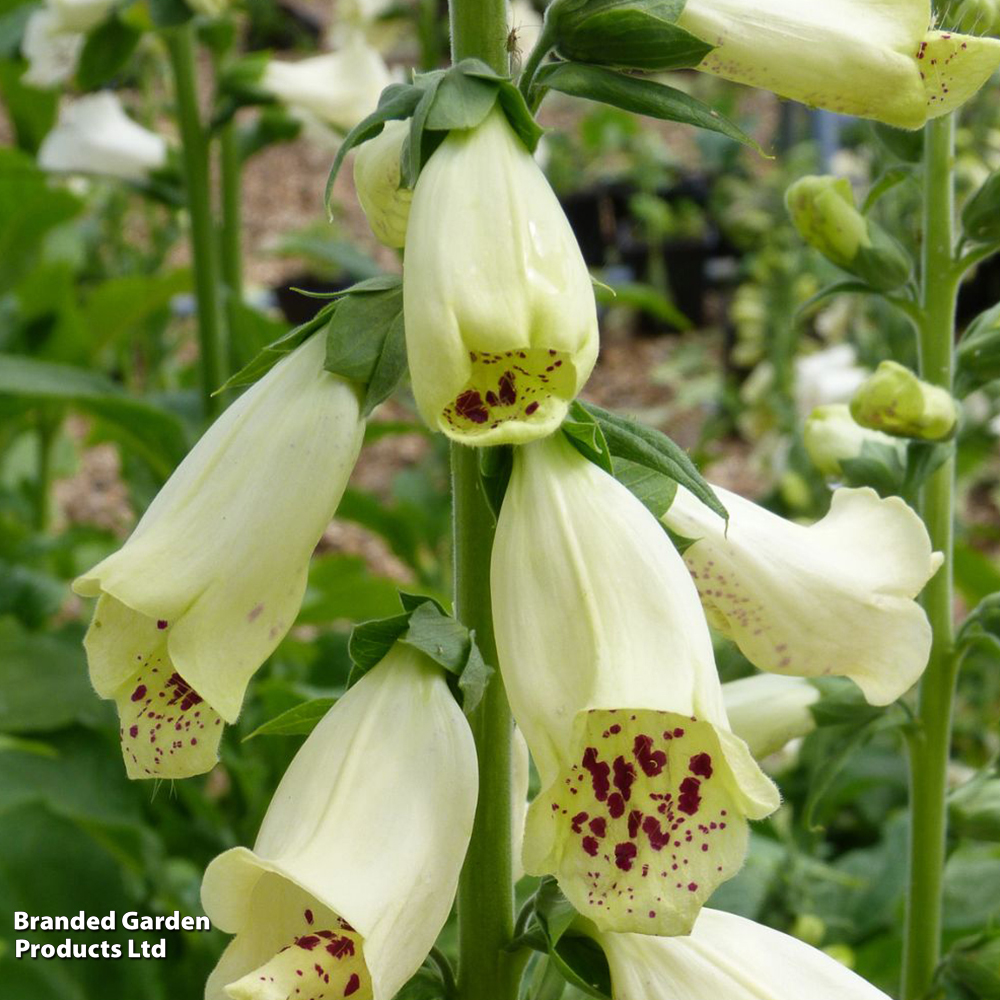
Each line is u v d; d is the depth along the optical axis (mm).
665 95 259
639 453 260
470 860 282
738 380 1347
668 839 239
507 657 249
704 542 291
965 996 364
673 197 1556
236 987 237
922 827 377
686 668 242
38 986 477
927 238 371
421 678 262
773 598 291
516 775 305
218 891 244
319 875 244
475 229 239
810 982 271
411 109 253
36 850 501
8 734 533
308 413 260
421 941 251
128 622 261
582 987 270
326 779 256
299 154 1869
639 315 1599
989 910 455
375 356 260
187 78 564
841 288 377
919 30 263
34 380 557
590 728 247
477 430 234
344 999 246
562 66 263
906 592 295
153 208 884
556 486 254
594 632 245
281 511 258
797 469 729
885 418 357
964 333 380
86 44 549
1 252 719
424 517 769
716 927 276
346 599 585
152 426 581
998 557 1083
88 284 907
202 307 578
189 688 262
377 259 1457
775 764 622
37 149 825
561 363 240
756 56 264
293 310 1367
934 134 366
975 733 744
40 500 781
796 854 477
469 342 235
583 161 1653
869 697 294
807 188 367
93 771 523
